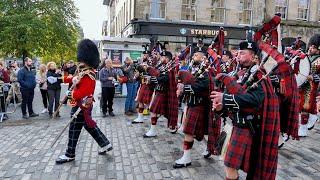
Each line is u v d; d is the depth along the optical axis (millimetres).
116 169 4625
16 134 6957
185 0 18797
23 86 9008
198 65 4938
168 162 4898
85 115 4918
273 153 2988
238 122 3109
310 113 6406
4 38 19391
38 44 20156
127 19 21859
